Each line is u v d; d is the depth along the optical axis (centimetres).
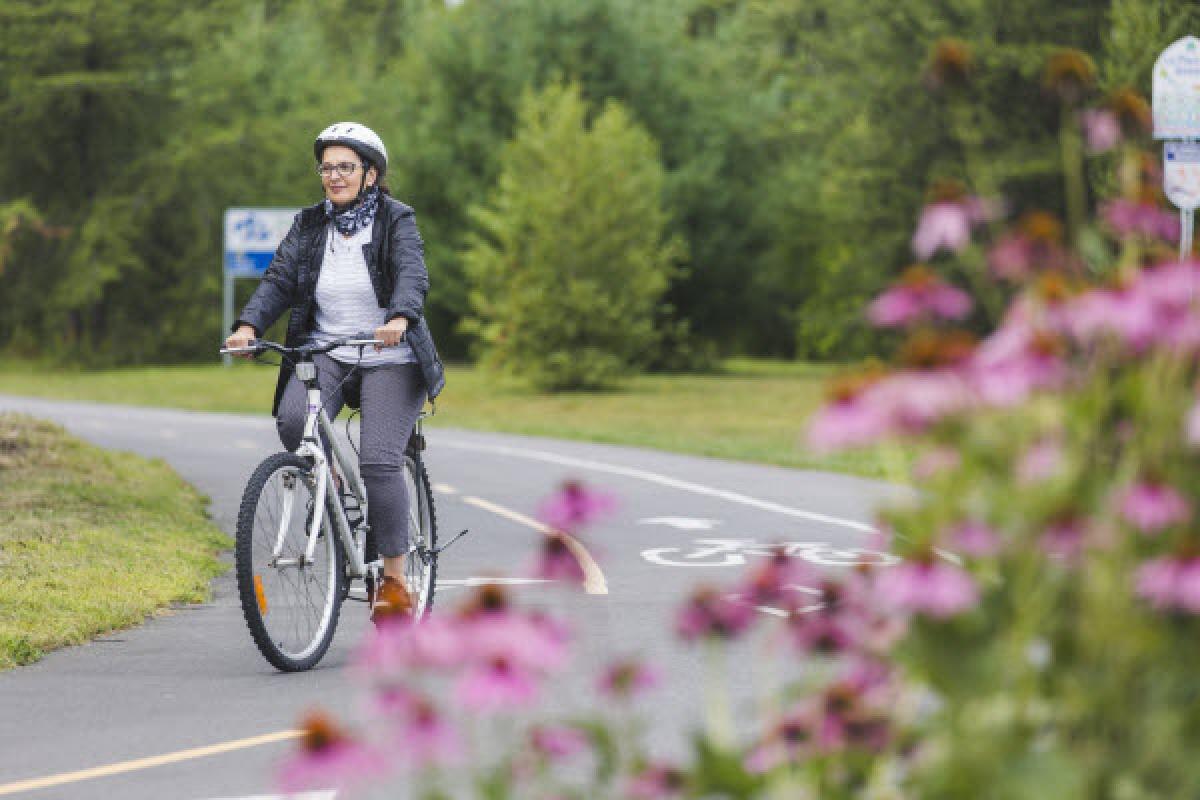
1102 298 484
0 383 8025
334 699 1189
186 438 4181
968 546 479
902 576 466
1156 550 473
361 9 13988
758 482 3114
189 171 10212
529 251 7438
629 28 9350
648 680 565
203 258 10444
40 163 10162
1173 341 482
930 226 523
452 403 6694
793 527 2369
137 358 10206
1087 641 470
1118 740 473
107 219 9812
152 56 10469
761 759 499
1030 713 468
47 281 9938
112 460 2928
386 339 1283
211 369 9706
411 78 9675
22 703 1178
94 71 10250
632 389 7544
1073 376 487
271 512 1273
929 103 5934
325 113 10544
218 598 1722
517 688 473
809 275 10262
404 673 535
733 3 10612
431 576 1466
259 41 11238
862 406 473
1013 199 5709
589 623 1519
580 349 7362
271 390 7469
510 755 529
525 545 2169
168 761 998
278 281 1355
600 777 519
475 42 9244
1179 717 465
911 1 6041
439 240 9244
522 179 7606
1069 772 446
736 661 1303
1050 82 559
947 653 470
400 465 1345
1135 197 533
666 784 491
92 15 10025
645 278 7519
